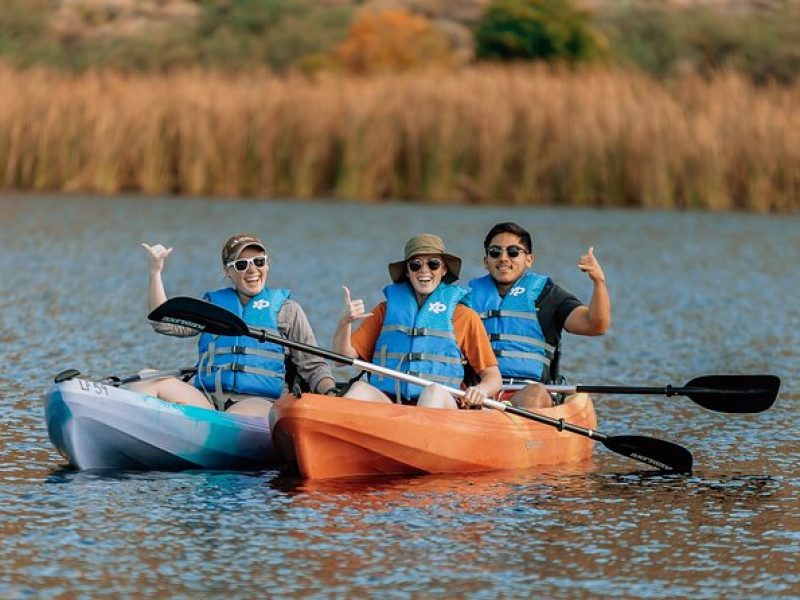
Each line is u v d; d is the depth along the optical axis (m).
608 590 18.16
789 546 20.16
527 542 20.17
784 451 26.69
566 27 130.12
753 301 47.56
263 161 84.25
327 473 23.53
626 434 28.23
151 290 24.92
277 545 19.77
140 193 84.19
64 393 23.36
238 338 25.05
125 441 23.70
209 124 84.38
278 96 85.62
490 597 17.78
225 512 21.38
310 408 22.98
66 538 19.91
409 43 139.25
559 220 72.25
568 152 81.25
